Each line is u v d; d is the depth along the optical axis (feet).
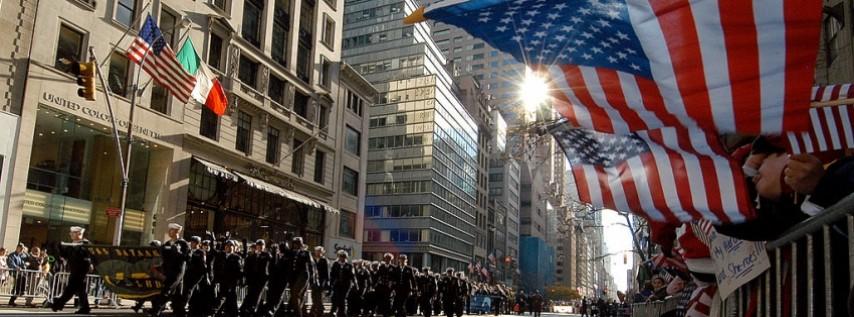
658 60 10.39
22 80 73.97
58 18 78.43
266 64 117.29
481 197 319.27
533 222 434.71
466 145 288.51
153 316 43.37
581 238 538.06
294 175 124.16
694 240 15.65
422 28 273.13
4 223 70.85
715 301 16.22
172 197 93.61
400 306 70.03
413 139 243.81
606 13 10.54
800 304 10.79
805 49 9.72
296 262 50.11
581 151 12.89
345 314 63.21
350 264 61.46
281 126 121.80
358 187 153.99
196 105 100.12
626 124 11.09
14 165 72.13
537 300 149.79
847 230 9.30
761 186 11.59
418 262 231.50
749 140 14.08
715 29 10.00
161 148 93.76
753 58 9.91
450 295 86.28
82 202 83.87
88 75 54.08
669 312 36.11
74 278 46.21
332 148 140.87
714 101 10.25
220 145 103.81
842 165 9.81
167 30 92.58
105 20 84.74
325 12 141.38
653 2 10.32
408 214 237.45
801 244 10.80
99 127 83.56
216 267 48.83
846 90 16.37
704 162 11.75
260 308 51.57
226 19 104.58
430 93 245.45
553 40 10.82
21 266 58.34
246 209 112.27
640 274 73.92
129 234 89.30
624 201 12.28
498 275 306.55
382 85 256.73
